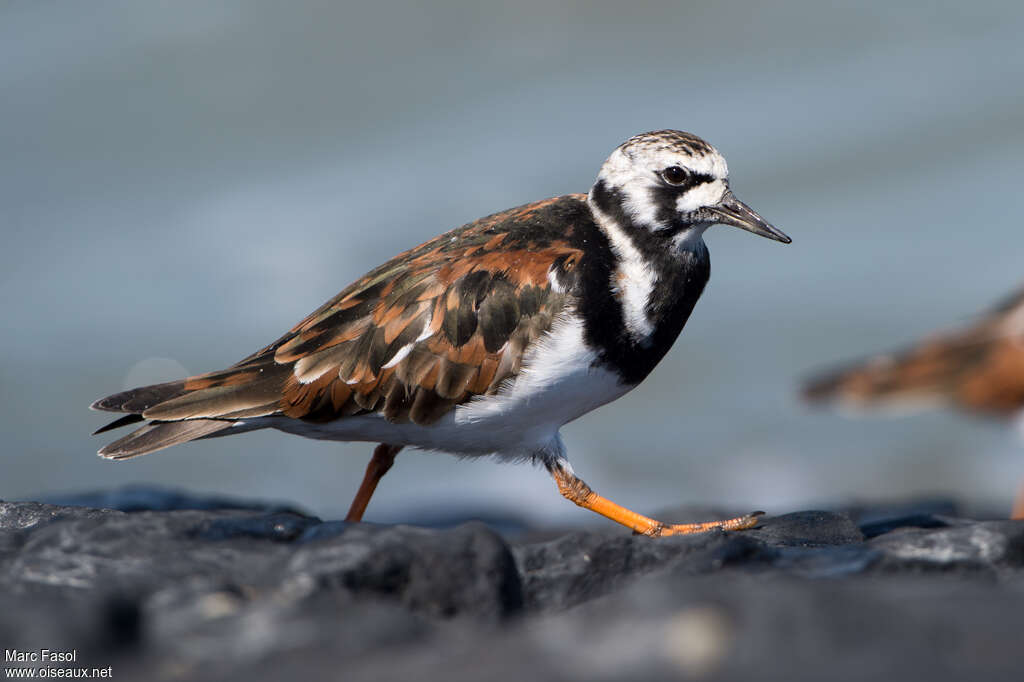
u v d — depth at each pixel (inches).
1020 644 157.9
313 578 199.3
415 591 203.9
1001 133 764.0
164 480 604.4
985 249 667.4
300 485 596.1
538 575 229.0
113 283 745.0
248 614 193.3
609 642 166.6
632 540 237.0
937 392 242.8
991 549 233.9
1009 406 238.7
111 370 659.4
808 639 161.3
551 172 778.8
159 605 199.2
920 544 238.2
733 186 765.3
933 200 724.7
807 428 600.4
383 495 581.3
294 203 808.9
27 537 241.4
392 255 723.4
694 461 586.6
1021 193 708.0
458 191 776.3
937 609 170.2
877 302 649.6
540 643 171.9
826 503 471.5
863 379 249.6
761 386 623.5
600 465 591.8
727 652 160.4
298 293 710.5
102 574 216.7
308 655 179.2
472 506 495.2
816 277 682.2
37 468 608.4
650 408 629.9
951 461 569.9
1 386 657.0
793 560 235.8
